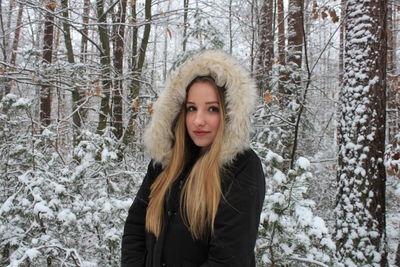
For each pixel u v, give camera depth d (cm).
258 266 264
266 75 646
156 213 135
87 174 416
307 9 685
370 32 416
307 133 736
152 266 132
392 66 945
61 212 337
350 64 430
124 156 505
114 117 642
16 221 351
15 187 393
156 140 146
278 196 256
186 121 135
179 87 137
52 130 543
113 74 629
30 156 403
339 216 425
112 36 703
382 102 417
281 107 611
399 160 352
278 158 285
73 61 712
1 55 916
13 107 419
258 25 720
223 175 121
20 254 321
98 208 364
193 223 120
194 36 534
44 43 801
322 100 820
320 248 268
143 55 716
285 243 260
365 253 394
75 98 632
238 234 111
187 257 121
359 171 408
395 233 731
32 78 561
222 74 125
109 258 364
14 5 910
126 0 690
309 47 933
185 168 139
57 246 297
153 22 596
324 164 867
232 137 122
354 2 430
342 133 436
